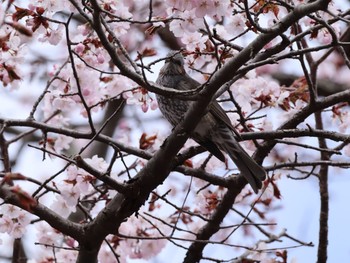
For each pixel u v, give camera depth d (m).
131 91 10.74
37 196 9.61
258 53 8.91
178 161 9.84
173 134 8.81
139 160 11.66
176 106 11.16
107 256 12.23
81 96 9.54
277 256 11.38
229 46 9.64
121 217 9.30
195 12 9.09
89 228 9.44
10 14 9.40
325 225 11.77
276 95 11.00
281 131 9.83
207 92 8.32
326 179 11.84
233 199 11.01
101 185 10.67
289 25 8.15
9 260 14.30
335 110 11.52
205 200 11.82
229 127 10.33
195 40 10.25
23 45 9.81
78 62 10.56
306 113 10.60
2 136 10.59
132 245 12.27
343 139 9.49
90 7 9.15
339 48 11.03
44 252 12.07
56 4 9.38
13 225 9.81
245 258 11.17
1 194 8.94
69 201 9.79
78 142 16.66
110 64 12.27
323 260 11.78
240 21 10.01
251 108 11.79
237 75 8.94
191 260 11.37
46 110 13.03
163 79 12.17
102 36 8.07
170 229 12.30
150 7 8.80
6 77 9.91
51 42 9.69
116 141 10.31
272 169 10.70
